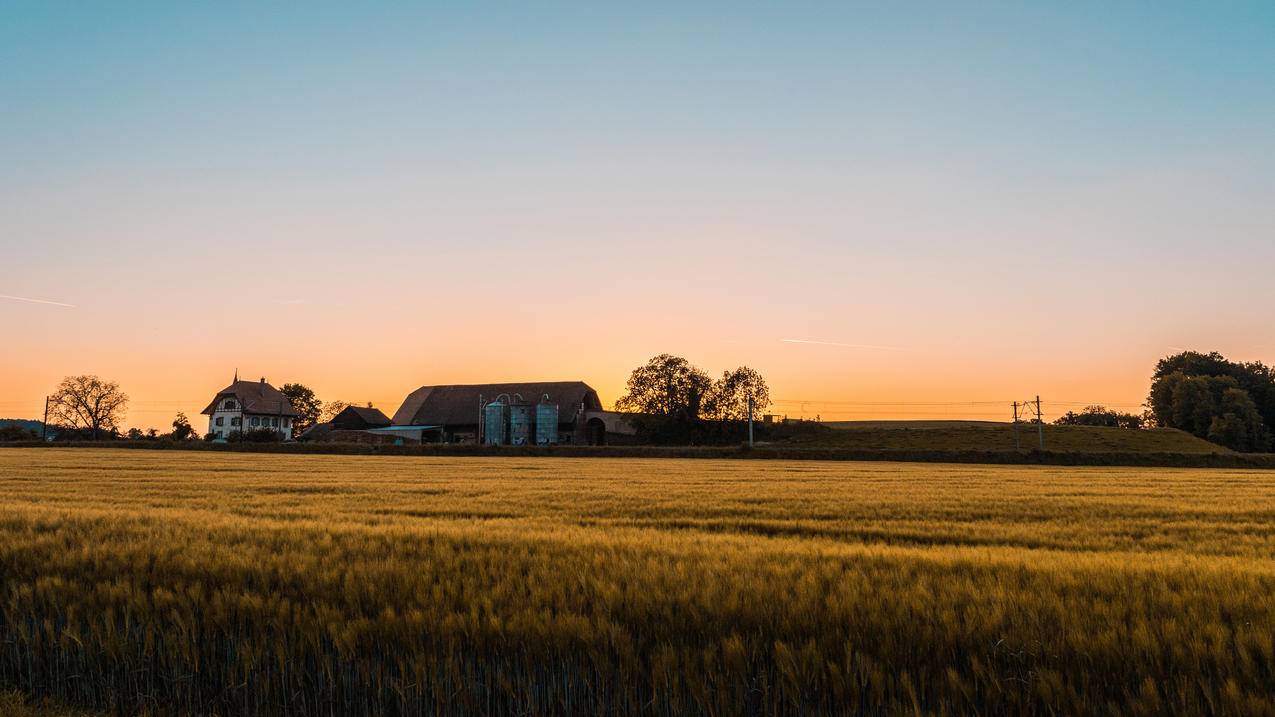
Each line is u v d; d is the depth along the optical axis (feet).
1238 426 375.04
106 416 405.39
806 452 266.16
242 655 24.44
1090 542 50.44
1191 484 124.36
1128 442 341.00
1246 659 19.10
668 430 333.83
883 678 19.95
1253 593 24.98
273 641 24.53
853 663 20.76
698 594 25.35
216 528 41.96
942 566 30.89
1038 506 76.95
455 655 22.90
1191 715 17.57
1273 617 21.63
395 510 69.26
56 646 26.68
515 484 111.24
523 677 22.33
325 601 26.22
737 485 111.86
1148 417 485.56
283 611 25.03
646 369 339.36
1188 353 481.05
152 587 29.60
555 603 25.49
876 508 73.92
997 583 26.94
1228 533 56.70
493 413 361.92
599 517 65.10
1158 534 55.31
